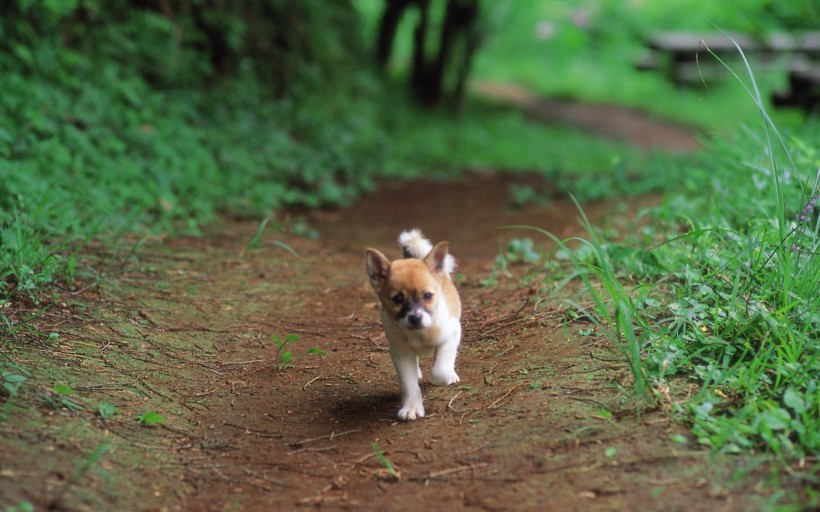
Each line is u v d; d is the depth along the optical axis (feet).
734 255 17.75
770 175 21.45
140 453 14.19
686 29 97.60
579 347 16.83
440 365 15.57
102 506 12.26
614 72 94.17
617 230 26.07
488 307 20.84
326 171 40.55
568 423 13.94
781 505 11.16
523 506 12.02
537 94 90.84
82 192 26.58
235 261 25.34
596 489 12.12
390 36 72.02
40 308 19.15
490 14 69.72
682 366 15.07
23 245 20.33
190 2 42.37
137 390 16.42
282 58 49.14
